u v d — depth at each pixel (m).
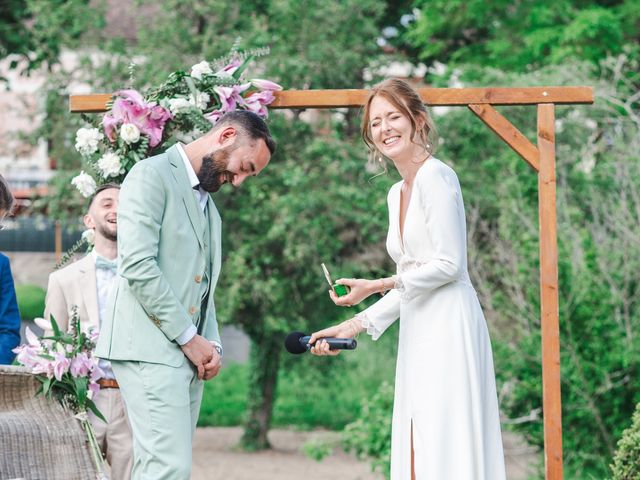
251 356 11.71
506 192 9.30
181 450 3.76
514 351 8.49
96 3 11.27
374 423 8.09
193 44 10.49
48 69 12.09
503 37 13.34
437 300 3.87
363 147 10.38
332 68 10.47
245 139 3.93
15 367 4.21
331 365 11.97
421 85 14.17
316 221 9.89
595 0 13.39
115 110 4.94
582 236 8.69
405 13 14.88
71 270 5.06
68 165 10.95
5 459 3.84
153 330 3.82
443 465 3.78
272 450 11.66
